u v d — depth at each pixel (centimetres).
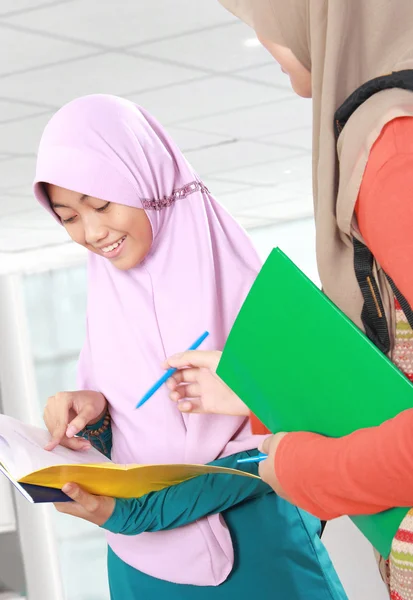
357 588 288
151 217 171
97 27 408
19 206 765
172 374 159
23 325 1016
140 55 450
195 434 168
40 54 430
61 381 1060
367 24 106
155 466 140
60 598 859
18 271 1062
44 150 171
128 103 179
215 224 179
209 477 165
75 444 168
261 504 170
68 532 890
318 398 108
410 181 94
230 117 585
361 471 97
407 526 102
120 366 178
